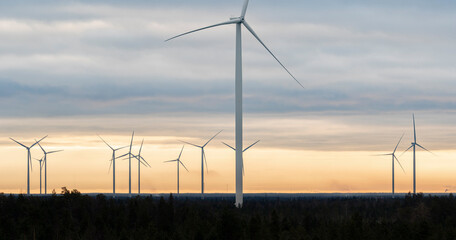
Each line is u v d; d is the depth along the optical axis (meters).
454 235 189.00
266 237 189.50
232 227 195.50
